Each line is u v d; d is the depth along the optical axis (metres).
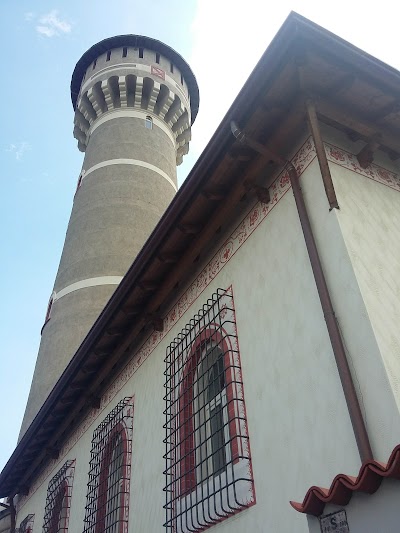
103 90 22.03
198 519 6.20
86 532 9.47
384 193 6.09
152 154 21.05
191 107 25.77
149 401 8.70
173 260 8.27
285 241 6.01
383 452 3.95
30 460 14.73
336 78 5.69
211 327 7.20
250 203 7.13
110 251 17.47
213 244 7.88
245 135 6.04
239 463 5.68
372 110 6.07
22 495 16.08
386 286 4.88
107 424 10.16
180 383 7.59
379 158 6.57
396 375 4.17
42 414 12.30
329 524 3.21
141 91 22.16
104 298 16.34
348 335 4.62
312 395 4.86
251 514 5.26
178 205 7.27
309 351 5.07
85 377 11.27
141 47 23.58
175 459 7.16
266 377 5.61
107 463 9.74
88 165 20.84
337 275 4.98
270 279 6.10
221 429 6.27
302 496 4.62
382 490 2.94
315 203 5.62
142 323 9.48
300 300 5.43
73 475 11.54
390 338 4.43
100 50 23.73
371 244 5.21
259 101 5.88
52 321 16.73
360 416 4.19
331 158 5.91
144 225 18.50
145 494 7.89
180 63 24.30
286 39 5.22
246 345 6.16
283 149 6.53
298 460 4.79
